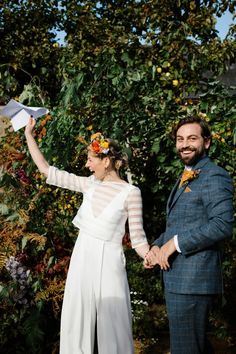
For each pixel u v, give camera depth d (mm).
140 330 4168
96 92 3779
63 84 4027
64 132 3805
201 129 2602
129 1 8062
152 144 3656
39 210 3848
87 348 2900
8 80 4508
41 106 4133
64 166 3789
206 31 5109
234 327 4207
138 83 3707
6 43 9023
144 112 3719
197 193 2494
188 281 2461
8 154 3980
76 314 2912
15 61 8242
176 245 2461
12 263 3453
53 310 3551
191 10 6062
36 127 4047
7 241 3551
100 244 2936
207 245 2402
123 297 2947
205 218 2480
